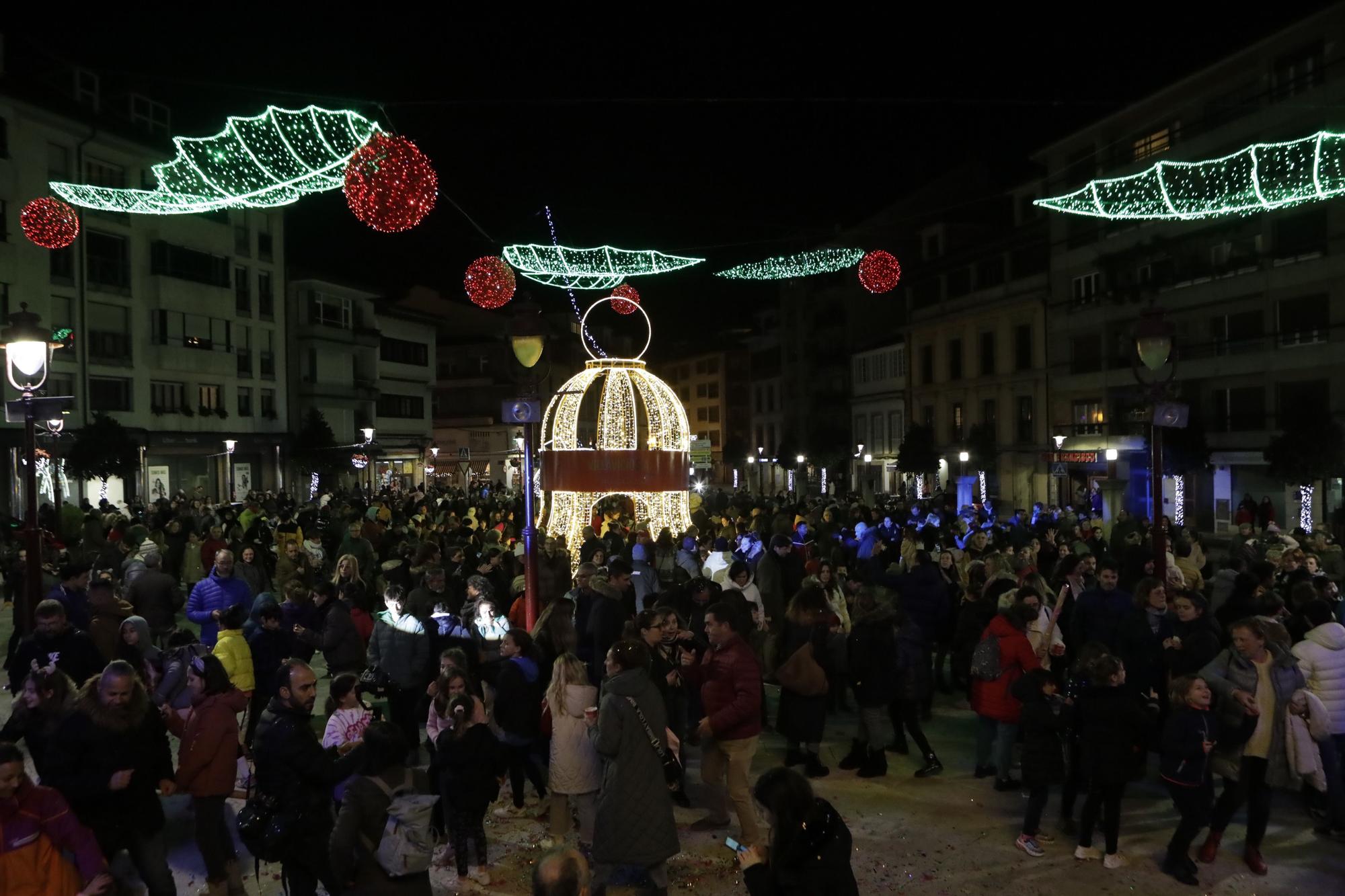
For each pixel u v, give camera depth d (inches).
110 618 326.3
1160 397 398.6
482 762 238.5
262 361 1699.1
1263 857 252.2
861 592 326.3
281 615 318.7
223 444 1553.9
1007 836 267.1
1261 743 242.5
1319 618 272.4
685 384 3366.1
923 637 330.3
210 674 224.2
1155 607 304.5
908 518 748.6
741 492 1168.2
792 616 326.3
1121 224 1421.0
